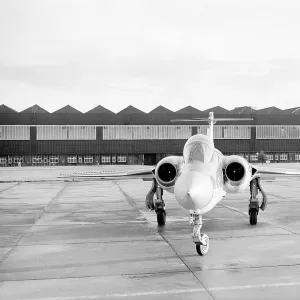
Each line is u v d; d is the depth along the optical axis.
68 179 15.70
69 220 15.40
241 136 76.56
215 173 10.38
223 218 15.44
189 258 9.46
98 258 9.58
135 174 14.59
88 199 23.12
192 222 9.86
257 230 12.89
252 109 97.56
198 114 77.00
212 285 7.52
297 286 7.42
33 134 72.75
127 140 74.88
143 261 9.25
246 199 22.33
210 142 11.19
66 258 9.60
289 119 78.31
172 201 21.69
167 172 11.96
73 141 73.75
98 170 53.84
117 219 15.60
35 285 7.64
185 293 7.11
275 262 9.03
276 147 77.38
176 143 75.75
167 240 11.55
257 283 7.60
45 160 74.00
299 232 12.51
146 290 7.29
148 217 16.09
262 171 13.74
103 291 7.27
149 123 75.12
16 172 51.69
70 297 7.00
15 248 10.68
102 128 74.31
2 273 8.41
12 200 22.69
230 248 10.38
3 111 90.19
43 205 20.28
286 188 30.42
